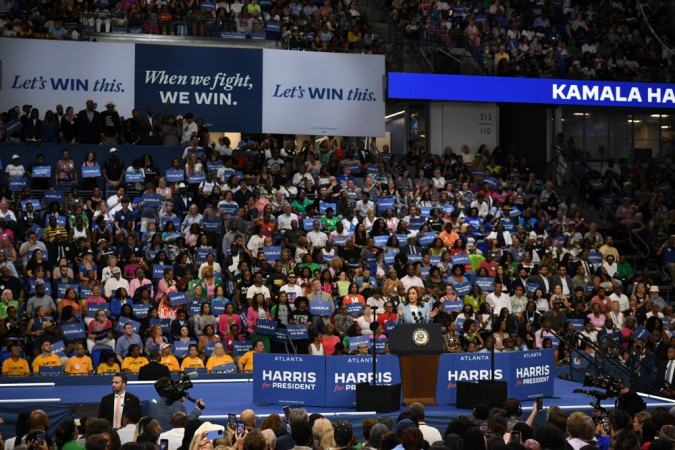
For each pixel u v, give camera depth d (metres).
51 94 24.86
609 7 32.50
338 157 26.09
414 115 29.56
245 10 27.72
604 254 23.22
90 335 16.80
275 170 24.61
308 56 26.92
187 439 8.60
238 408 12.85
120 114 25.47
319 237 21.48
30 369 16.34
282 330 17.31
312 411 12.55
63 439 9.02
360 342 16.05
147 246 19.94
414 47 28.72
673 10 32.81
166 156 23.95
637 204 26.62
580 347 18.34
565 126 30.44
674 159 30.95
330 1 29.94
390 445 7.86
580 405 13.04
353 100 27.20
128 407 11.25
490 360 13.44
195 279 19.03
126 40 26.25
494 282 19.92
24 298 18.17
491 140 29.56
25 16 25.59
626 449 7.51
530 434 8.45
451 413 12.28
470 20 29.91
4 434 12.32
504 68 28.30
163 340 16.84
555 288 20.00
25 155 23.06
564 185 29.03
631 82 28.84
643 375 17.52
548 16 31.81
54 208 20.70
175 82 25.88
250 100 26.39
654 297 21.31
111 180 22.95
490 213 24.30
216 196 21.81
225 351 17.33
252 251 20.69
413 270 19.94
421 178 25.80
